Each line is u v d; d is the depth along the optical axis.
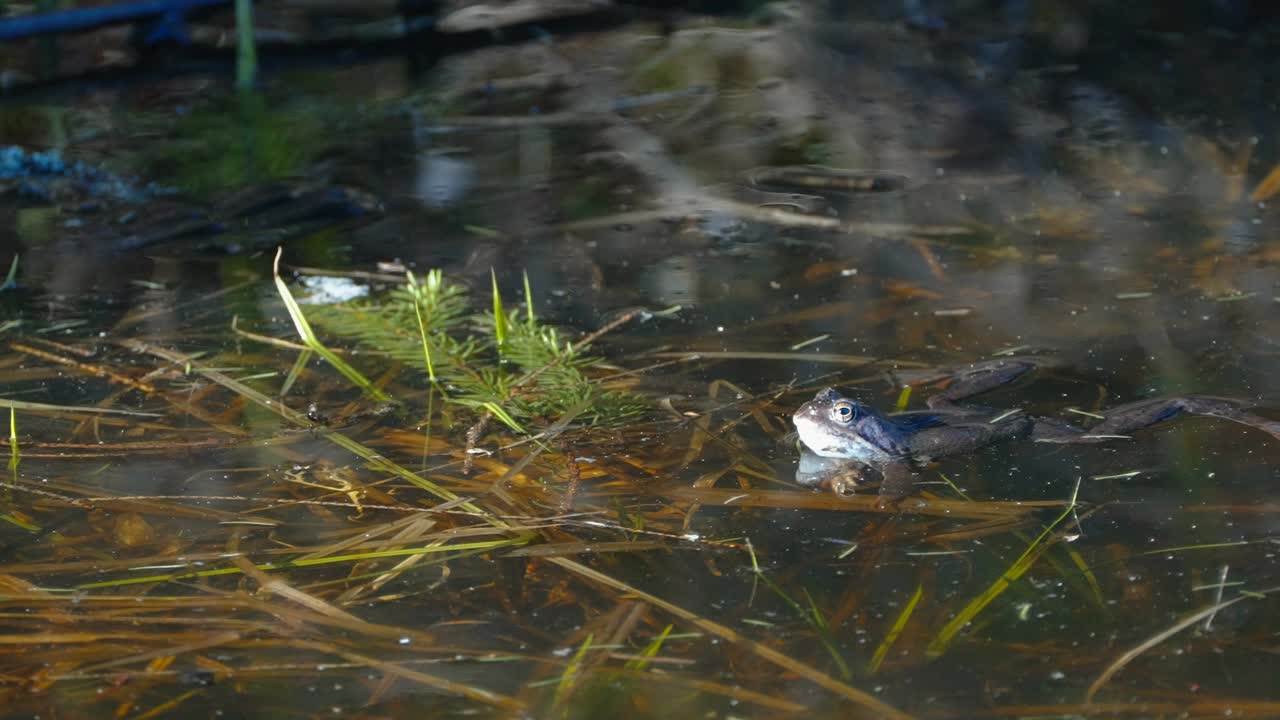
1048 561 3.41
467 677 2.95
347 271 5.75
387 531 3.62
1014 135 7.64
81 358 4.81
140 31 9.88
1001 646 3.04
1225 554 3.41
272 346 4.94
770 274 5.64
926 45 9.84
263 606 3.25
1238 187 6.53
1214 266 5.49
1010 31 10.12
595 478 3.93
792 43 10.02
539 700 2.86
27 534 3.60
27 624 3.17
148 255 5.93
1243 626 3.09
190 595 3.31
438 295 5.18
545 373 4.63
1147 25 10.06
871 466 3.97
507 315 5.21
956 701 2.83
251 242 6.12
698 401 4.45
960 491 3.81
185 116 8.36
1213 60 9.04
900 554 3.47
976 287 5.41
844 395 4.46
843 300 5.32
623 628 3.14
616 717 2.80
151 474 3.96
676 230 6.23
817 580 3.35
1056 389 4.46
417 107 8.55
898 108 8.30
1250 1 10.39
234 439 4.18
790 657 3.01
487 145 7.71
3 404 4.39
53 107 8.56
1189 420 4.19
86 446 4.12
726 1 11.16
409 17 10.73
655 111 8.39
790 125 8.01
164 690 2.92
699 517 3.69
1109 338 4.85
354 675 2.97
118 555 3.50
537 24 10.77
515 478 3.93
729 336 4.99
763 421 4.30
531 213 6.52
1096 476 3.87
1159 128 7.60
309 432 4.25
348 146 7.69
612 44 10.17
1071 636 3.08
